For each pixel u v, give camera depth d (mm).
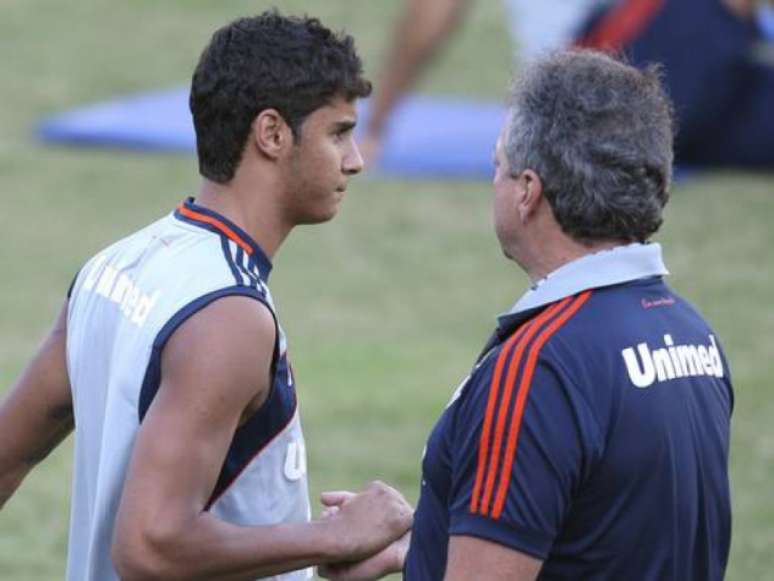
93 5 54562
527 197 10031
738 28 37312
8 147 39875
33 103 44000
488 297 31000
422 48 37844
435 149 38938
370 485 10930
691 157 39031
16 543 20234
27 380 11609
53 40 50312
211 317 10164
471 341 28516
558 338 9703
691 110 37625
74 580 11156
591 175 9836
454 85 46062
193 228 10711
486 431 9578
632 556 9828
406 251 33625
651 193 9984
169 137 39812
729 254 33219
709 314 29656
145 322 10344
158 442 9992
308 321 29391
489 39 51250
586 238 10023
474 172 38281
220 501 10625
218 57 10688
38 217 35062
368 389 25812
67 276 31688
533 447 9484
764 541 20250
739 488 21969
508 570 9492
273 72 10562
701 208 36125
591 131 9836
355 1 55594
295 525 10500
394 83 37875
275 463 10773
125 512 9961
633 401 9719
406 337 28625
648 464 9742
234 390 10117
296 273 32156
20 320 29094
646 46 37219
